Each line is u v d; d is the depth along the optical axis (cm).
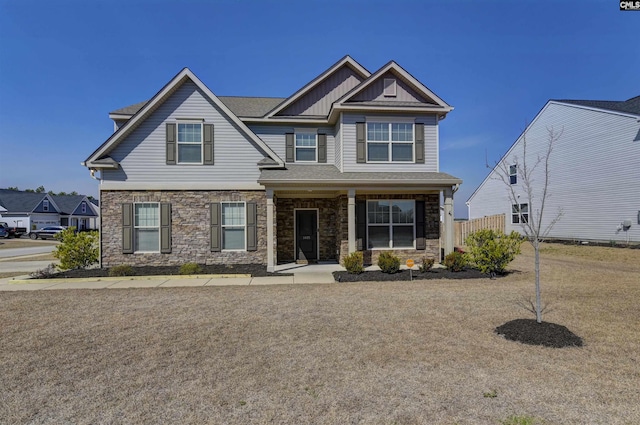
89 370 431
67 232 1273
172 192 1305
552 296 793
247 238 1327
